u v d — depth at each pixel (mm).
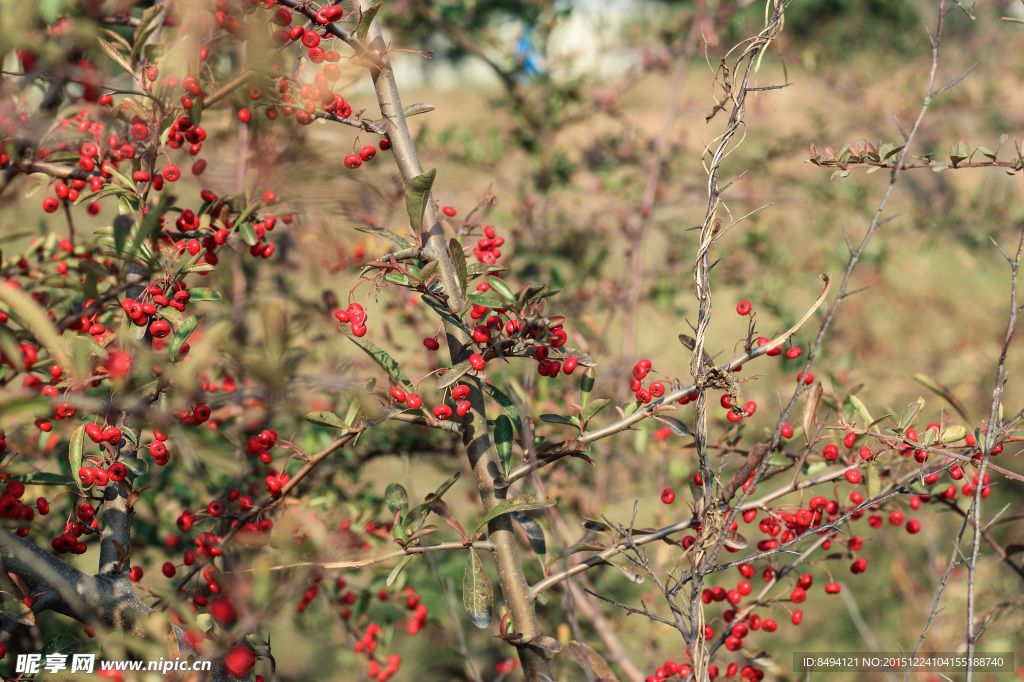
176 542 1048
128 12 854
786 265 1589
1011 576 1329
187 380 730
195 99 844
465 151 1530
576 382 1238
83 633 1093
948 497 911
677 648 1316
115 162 891
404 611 1044
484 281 862
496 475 863
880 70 2344
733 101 834
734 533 833
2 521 824
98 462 846
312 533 862
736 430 948
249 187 968
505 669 1048
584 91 1652
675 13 1846
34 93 909
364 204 1059
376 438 1200
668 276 1552
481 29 1554
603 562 867
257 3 830
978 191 1787
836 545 1171
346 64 858
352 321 847
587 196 1571
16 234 954
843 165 864
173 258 859
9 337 769
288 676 1361
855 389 918
